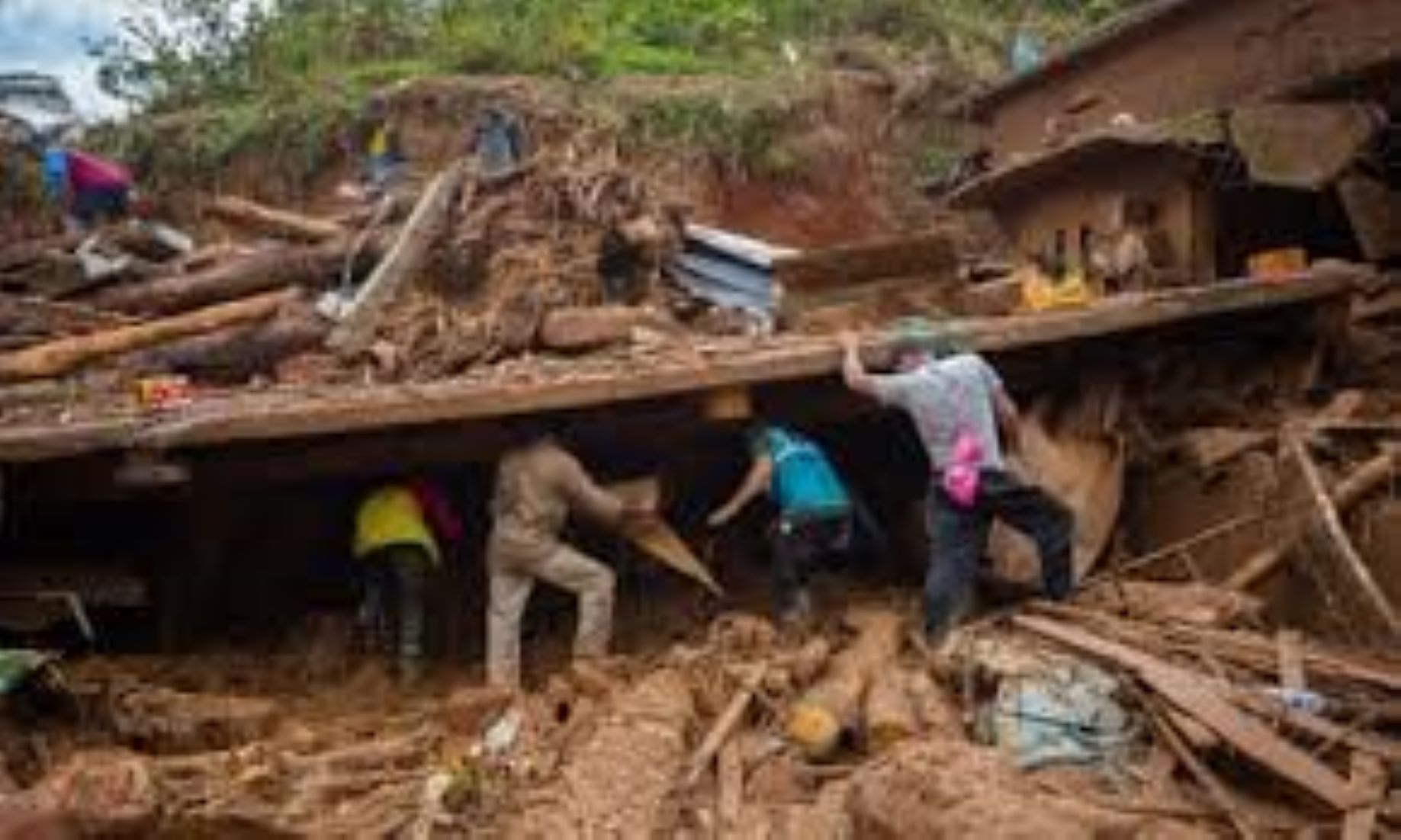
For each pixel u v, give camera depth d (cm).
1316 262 1127
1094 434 987
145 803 645
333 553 1033
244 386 1173
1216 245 1180
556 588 1014
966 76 2053
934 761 594
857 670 783
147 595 962
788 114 1870
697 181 1792
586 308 1209
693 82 1914
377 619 937
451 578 1006
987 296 1109
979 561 889
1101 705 688
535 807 675
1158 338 1005
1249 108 1130
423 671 926
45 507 948
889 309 1127
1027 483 838
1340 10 1186
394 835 665
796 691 771
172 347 1216
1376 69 1107
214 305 1348
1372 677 715
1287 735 659
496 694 794
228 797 688
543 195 1353
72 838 628
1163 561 921
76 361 1198
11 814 620
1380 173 1113
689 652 823
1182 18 1337
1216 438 930
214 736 782
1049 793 610
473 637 991
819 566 968
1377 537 837
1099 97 1468
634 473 1002
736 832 648
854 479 1088
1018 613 816
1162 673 700
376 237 1397
